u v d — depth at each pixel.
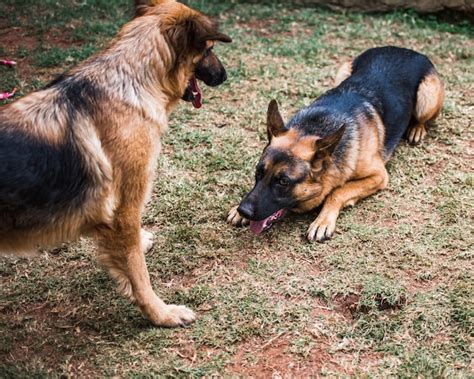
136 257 2.92
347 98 3.46
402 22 4.64
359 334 2.96
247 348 2.93
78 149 2.79
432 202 3.38
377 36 4.46
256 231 3.21
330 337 2.96
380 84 3.56
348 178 3.35
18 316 3.03
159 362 2.90
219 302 3.05
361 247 3.21
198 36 2.88
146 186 2.90
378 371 2.87
